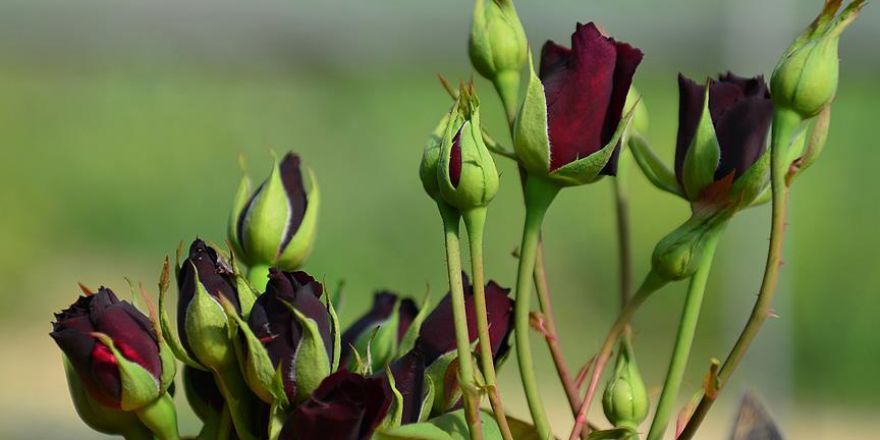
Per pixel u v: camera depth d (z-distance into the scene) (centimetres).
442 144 101
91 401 107
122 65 1104
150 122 1180
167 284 103
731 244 606
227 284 102
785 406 557
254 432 103
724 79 116
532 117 103
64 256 1123
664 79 998
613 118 104
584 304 1052
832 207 1007
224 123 1155
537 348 858
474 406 97
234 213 121
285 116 1169
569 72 103
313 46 1023
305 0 971
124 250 1142
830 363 955
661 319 970
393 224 1121
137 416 107
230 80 1113
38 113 1152
